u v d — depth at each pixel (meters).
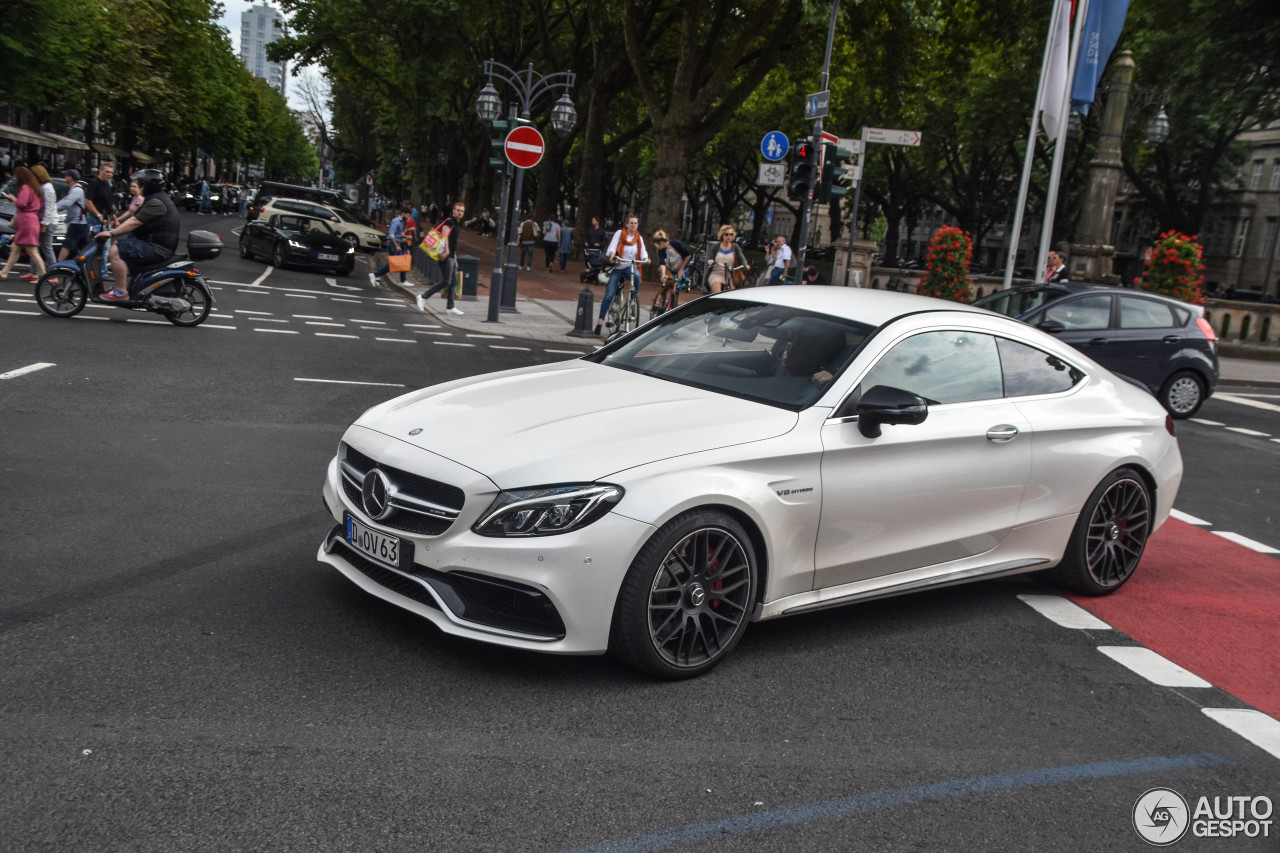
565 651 3.69
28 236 14.92
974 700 4.09
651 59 36.31
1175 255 20.81
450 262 18.03
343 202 38.34
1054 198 17.94
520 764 3.19
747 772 3.29
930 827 3.07
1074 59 17.61
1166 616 5.45
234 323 13.59
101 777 2.87
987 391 5.04
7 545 4.73
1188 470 9.94
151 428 7.41
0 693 3.31
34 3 25.81
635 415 4.15
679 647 3.92
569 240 33.78
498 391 4.56
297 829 2.71
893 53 28.94
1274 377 20.12
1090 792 3.40
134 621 4.00
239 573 4.66
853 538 4.43
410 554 3.81
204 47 55.06
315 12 39.53
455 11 35.53
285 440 7.49
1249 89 28.92
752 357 4.76
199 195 56.88
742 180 72.38
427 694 3.61
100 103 47.94
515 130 17.83
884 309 5.01
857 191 18.25
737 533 4.01
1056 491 5.23
